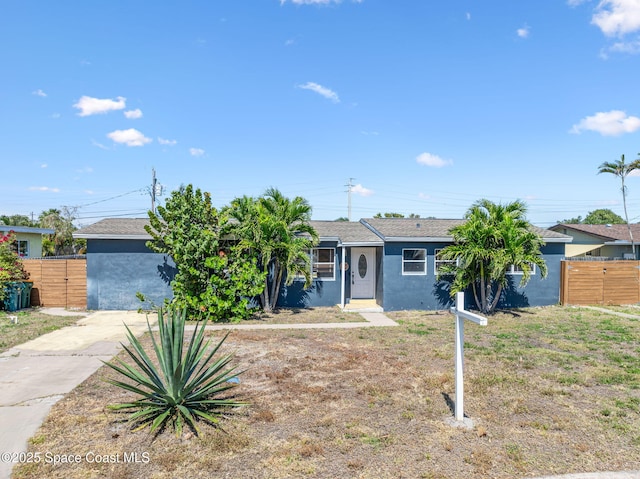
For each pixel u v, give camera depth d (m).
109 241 14.50
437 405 6.09
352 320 13.14
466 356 8.81
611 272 16.58
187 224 13.02
